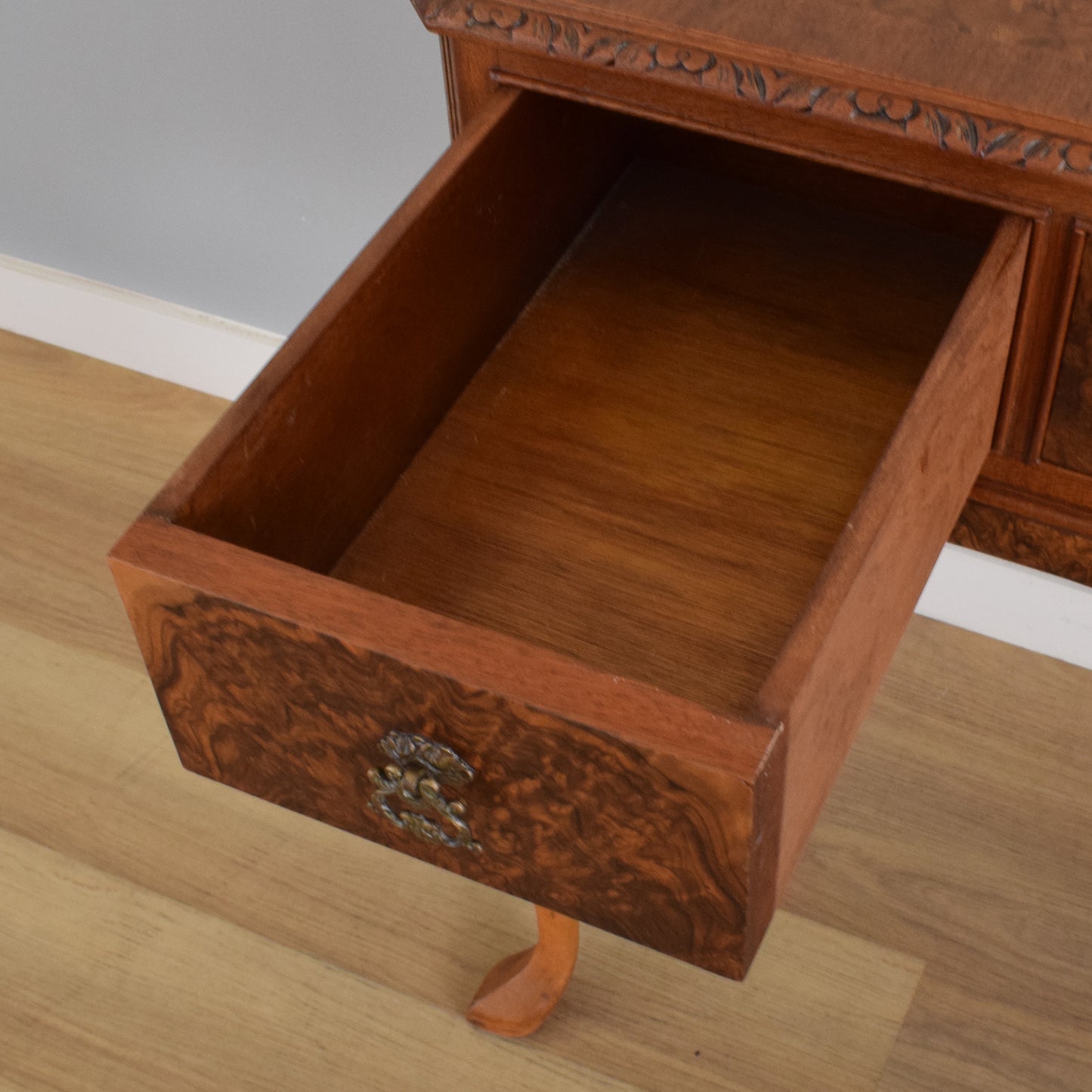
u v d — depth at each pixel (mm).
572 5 789
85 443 1617
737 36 761
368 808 752
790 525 875
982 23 754
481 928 1238
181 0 1301
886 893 1240
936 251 996
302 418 777
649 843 651
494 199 890
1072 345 793
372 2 1228
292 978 1217
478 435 928
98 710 1390
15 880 1283
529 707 605
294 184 1427
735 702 803
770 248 1009
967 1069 1140
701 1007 1185
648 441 918
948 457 746
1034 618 1364
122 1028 1195
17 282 1662
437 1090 1154
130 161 1482
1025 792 1294
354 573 868
